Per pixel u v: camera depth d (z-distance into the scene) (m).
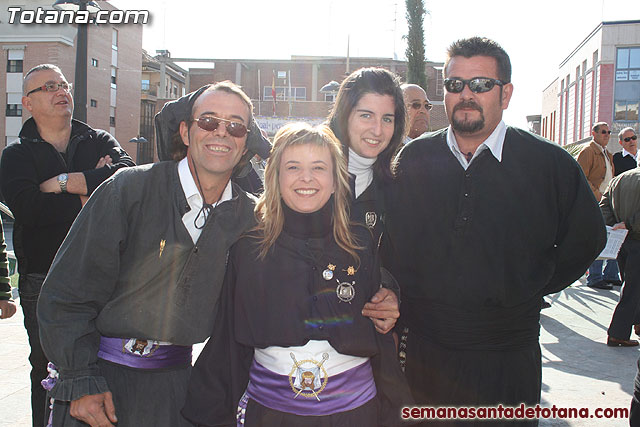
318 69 34.56
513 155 2.35
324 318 2.13
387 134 2.58
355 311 2.17
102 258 2.04
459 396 2.36
